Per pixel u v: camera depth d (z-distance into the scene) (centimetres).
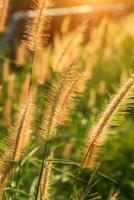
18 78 888
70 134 707
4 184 331
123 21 1570
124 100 320
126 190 704
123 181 693
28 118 328
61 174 598
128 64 1110
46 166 350
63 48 423
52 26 1461
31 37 386
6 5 503
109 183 703
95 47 929
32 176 535
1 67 796
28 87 420
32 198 368
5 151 331
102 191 690
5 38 1386
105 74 1072
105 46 1245
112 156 734
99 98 968
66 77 322
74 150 729
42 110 356
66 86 323
